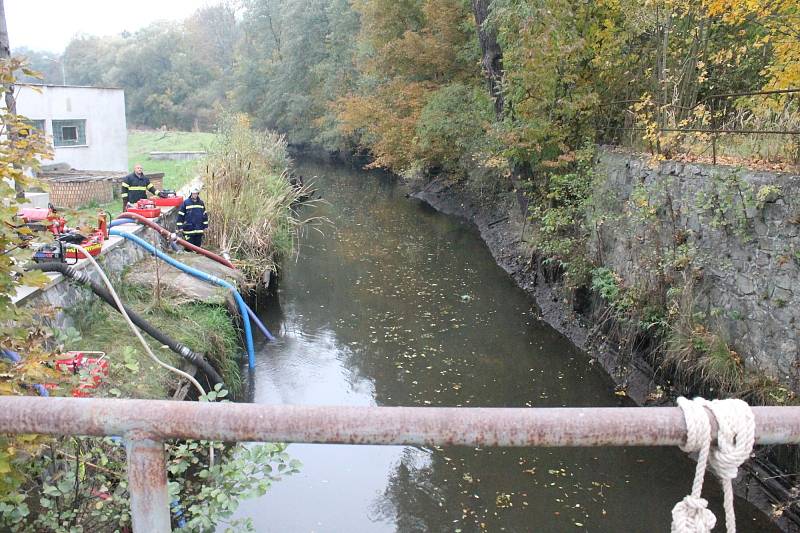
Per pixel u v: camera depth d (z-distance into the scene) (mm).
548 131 12391
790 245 6449
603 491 6789
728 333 7395
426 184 26891
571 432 1253
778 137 7477
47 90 18984
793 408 1276
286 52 45969
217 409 1287
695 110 9094
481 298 13242
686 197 8375
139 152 32219
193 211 11703
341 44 38625
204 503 3260
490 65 14672
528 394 8984
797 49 7996
